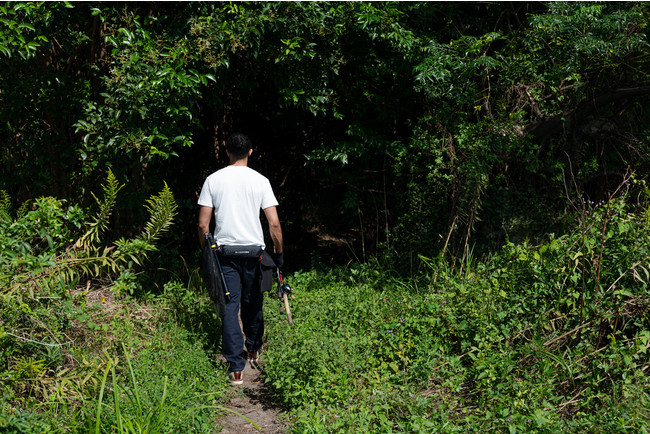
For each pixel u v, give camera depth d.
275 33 5.18
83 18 5.07
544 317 4.04
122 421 2.98
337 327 4.56
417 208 6.23
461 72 5.63
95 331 4.04
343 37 5.80
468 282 4.60
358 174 6.56
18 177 5.64
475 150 5.66
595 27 5.43
